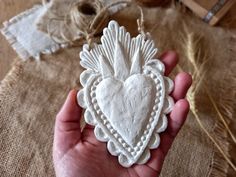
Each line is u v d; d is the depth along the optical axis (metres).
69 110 0.17
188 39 0.25
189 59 0.24
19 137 0.22
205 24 0.26
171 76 0.24
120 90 0.16
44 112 0.23
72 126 0.17
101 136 0.17
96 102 0.17
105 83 0.16
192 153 0.22
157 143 0.16
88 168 0.17
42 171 0.21
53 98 0.23
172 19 0.26
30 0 0.26
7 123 0.22
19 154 0.21
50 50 0.24
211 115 0.23
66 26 0.25
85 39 0.24
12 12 0.25
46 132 0.22
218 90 0.24
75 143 0.17
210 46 0.25
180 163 0.21
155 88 0.17
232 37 0.25
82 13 0.24
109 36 0.17
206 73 0.24
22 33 0.25
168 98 0.17
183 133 0.22
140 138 0.16
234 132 0.23
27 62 0.24
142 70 0.17
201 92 0.23
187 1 0.26
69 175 0.17
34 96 0.23
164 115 0.17
